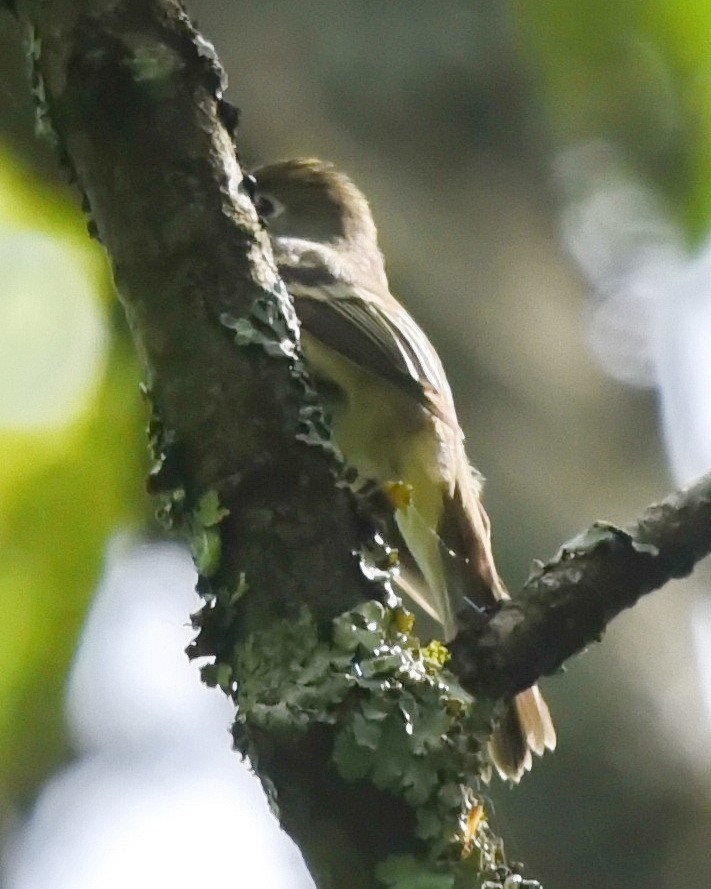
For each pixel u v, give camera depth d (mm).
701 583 7684
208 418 4234
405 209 8219
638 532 4789
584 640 4699
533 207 8453
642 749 7008
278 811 3963
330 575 4133
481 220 8312
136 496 7258
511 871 4262
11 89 7484
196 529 4211
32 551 7195
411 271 8062
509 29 8398
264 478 4184
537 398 7879
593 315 8414
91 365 7309
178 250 4305
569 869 6828
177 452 4258
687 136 8164
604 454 7844
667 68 7930
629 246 8547
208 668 4160
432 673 4199
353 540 4195
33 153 7547
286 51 8508
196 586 4258
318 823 3914
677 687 7258
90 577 7254
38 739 8805
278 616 4094
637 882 6805
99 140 4332
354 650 4043
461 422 7707
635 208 8469
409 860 3893
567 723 7020
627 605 4746
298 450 4215
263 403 4230
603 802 6918
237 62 8430
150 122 4336
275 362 4273
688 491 4871
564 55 7996
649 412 8164
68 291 7438
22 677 7426
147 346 4328
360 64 8477
